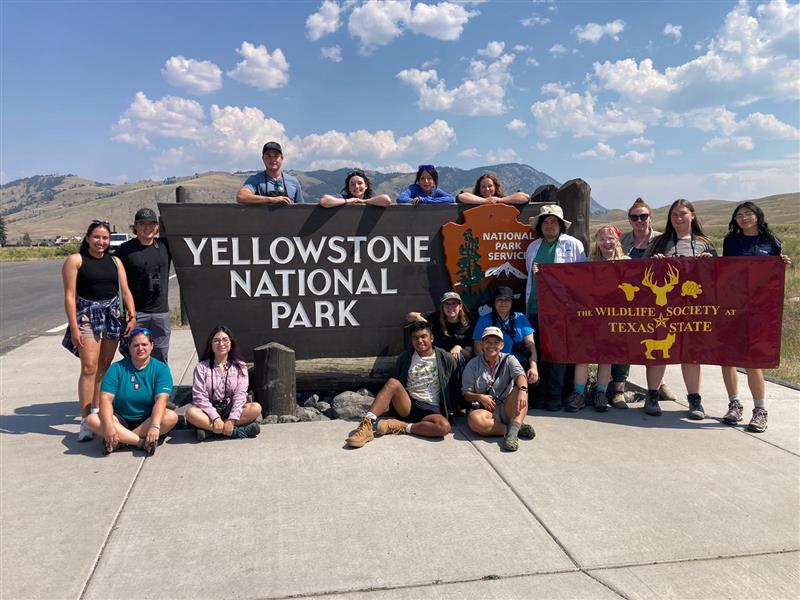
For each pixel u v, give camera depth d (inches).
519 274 243.9
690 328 205.8
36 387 265.6
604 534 128.7
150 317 206.5
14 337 414.6
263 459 170.9
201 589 109.8
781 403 225.9
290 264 232.5
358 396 224.4
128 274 201.8
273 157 236.4
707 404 225.5
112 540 127.0
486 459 170.4
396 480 156.1
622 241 254.1
